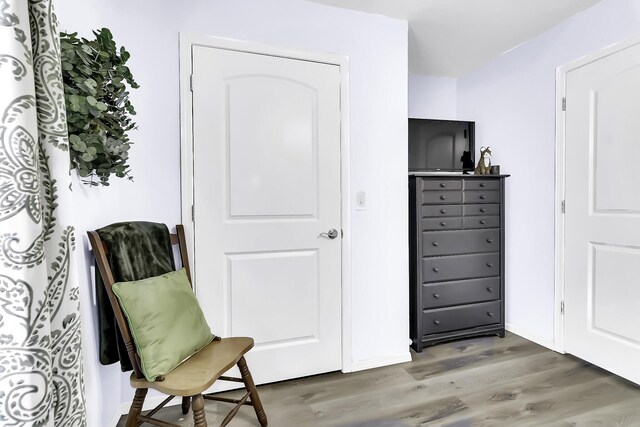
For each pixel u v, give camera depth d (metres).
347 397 1.89
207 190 1.88
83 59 1.10
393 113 2.28
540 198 2.53
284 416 1.72
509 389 1.95
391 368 2.23
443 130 2.99
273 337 2.03
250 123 1.95
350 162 2.18
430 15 2.22
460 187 2.58
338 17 2.12
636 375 1.96
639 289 1.94
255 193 1.97
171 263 1.65
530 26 2.38
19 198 0.68
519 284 2.72
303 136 2.06
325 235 2.12
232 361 1.42
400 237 2.32
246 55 1.93
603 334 2.13
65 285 0.82
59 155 0.81
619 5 1.99
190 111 1.84
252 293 1.98
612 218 2.05
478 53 2.80
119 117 1.35
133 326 1.29
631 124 1.95
